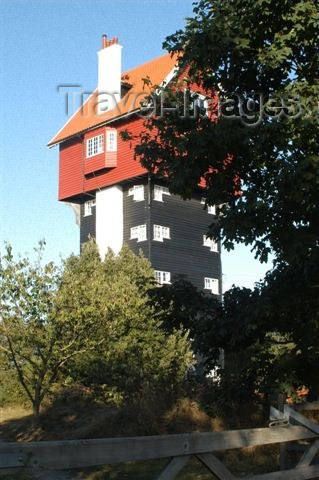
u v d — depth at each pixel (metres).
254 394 10.66
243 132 9.38
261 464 9.39
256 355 10.23
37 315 15.64
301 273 9.70
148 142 10.87
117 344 17.34
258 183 10.39
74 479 8.87
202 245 41.66
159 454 4.24
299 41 9.74
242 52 10.02
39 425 15.87
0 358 16.44
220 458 9.76
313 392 9.67
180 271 39.88
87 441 3.73
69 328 15.68
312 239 9.05
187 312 10.76
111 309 16.11
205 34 9.89
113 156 40.12
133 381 15.80
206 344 10.60
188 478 8.90
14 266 15.48
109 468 9.95
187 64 10.91
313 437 6.28
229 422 12.70
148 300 11.34
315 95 9.48
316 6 9.47
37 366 16.05
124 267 28.56
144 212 39.09
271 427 5.95
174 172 10.36
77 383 18.34
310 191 8.84
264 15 9.74
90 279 17.02
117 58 40.38
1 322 15.56
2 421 18.17
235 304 10.52
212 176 10.69
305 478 6.23
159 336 18.73
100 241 40.50
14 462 3.36
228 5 10.11
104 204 40.78
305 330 9.41
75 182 42.72
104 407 17.22
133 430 13.77
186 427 13.34
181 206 40.78
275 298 9.54
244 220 9.27
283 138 9.21
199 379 13.95
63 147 43.88
